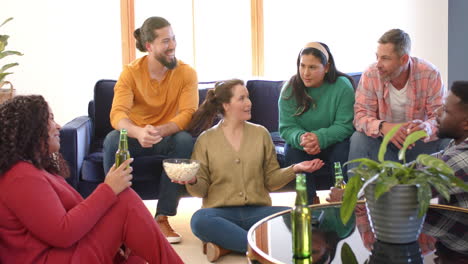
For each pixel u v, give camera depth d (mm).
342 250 1542
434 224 1763
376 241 1616
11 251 1640
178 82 3275
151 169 3045
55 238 1594
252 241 1621
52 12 4883
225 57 5047
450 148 2195
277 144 3482
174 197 2994
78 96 4965
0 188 1597
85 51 4934
